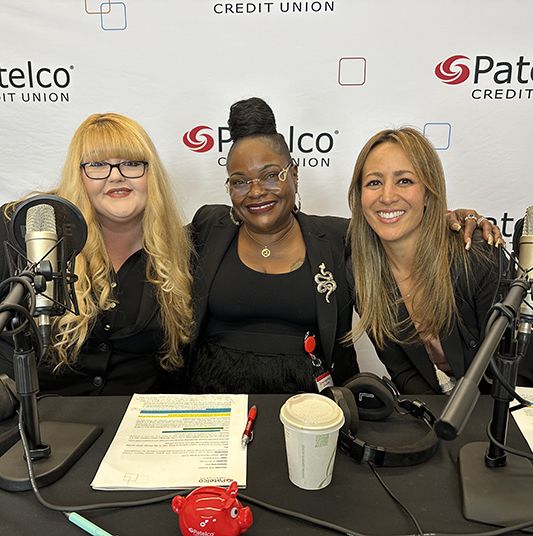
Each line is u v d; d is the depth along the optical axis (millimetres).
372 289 1379
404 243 1356
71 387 1445
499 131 1945
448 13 1833
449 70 1888
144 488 785
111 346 1436
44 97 1963
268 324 1404
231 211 1491
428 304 1327
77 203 1382
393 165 1290
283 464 850
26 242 848
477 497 747
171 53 1910
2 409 954
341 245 1462
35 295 798
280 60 1905
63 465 825
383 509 747
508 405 784
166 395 1075
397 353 1404
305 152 2000
